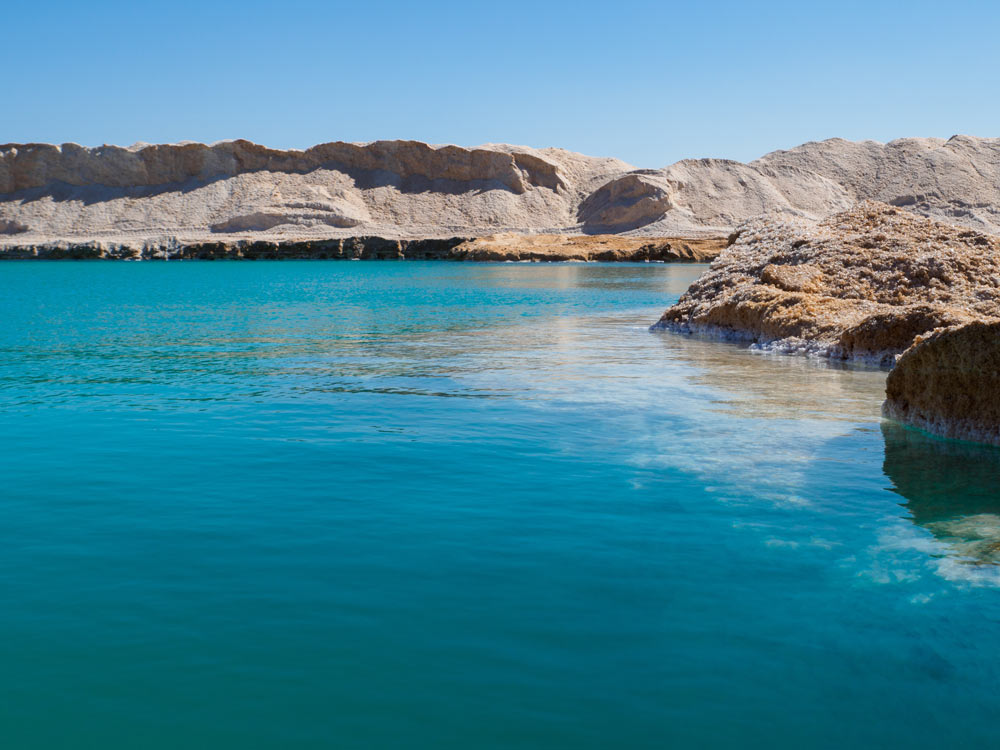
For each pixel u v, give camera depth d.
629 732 3.38
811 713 3.52
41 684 3.72
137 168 150.50
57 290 41.81
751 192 144.00
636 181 138.50
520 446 8.09
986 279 16.97
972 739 3.35
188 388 11.56
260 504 6.31
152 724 3.44
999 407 8.16
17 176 148.75
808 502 6.37
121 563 5.12
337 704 3.57
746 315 17.39
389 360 14.41
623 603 4.55
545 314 25.09
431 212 149.88
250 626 4.27
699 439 8.38
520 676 3.79
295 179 153.00
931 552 5.34
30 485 6.81
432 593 4.67
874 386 11.51
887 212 20.81
